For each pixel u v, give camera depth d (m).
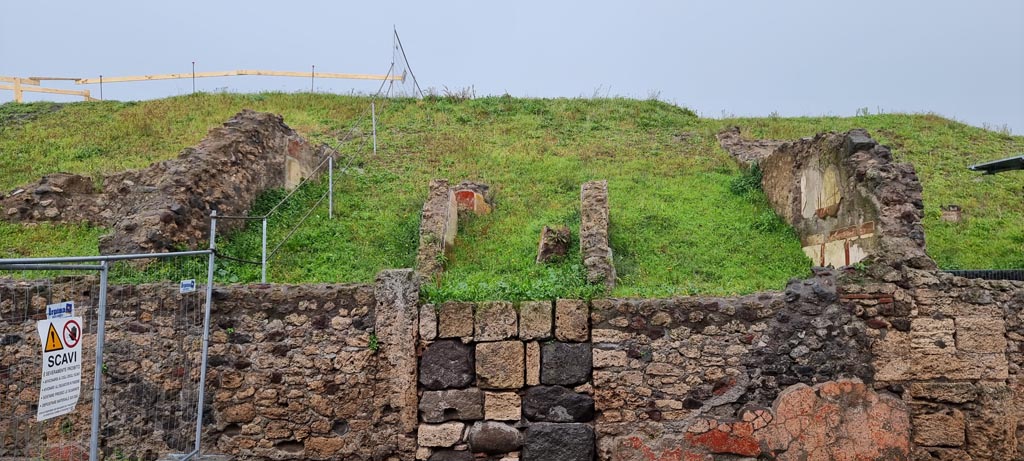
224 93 22.86
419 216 12.53
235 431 7.52
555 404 7.12
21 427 7.61
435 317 7.26
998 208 13.67
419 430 7.17
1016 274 9.56
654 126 19.70
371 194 13.96
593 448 7.12
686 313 7.19
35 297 7.80
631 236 11.79
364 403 7.41
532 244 11.66
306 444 7.45
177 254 6.73
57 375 4.98
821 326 7.18
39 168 15.98
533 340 7.19
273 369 7.50
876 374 7.16
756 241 11.66
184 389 7.57
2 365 7.71
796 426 7.03
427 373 7.23
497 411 7.16
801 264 10.77
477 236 12.30
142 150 17.20
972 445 7.08
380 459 7.35
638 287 9.26
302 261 10.85
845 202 9.92
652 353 7.16
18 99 24.75
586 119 20.09
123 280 8.52
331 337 7.47
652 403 7.13
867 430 7.06
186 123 19.50
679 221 12.41
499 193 14.21
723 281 9.80
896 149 17.47
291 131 14.21
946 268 10.71
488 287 7.71
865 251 9.25
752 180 13.96
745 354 7.15
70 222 12.61
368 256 11.22
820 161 10.82
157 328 7.66
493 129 18.95
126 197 12.62
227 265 10.28
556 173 15.30
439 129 18.83
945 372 7.18
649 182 14.53
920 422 7.13
